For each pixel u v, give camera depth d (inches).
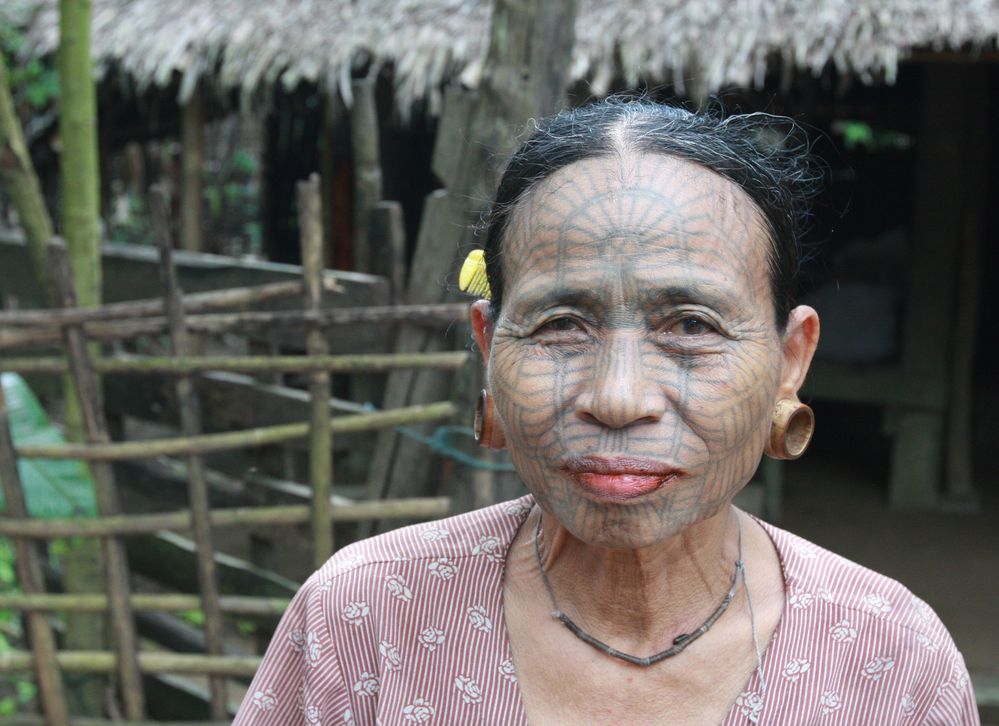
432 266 116.8
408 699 40.9
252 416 133.0
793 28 168.6
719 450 35.9
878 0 171.0
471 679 40.6
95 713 134.0
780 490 231.5
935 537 220.8
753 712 39.3
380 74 211.9
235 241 396.5
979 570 204.2
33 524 115.8
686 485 35.8
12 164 125.0
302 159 307.3
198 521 117.6
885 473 262.1
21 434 122.8
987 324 375.2
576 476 35.8
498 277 39.1
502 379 37.2
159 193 111.0
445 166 114.8
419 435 119.1
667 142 36.7
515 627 40.9
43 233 128.6
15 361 114.7
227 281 135.2
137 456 115.6
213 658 120.6
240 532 218.4
